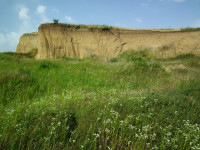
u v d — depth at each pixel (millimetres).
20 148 2768
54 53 24766
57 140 3104
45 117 3584
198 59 18734
